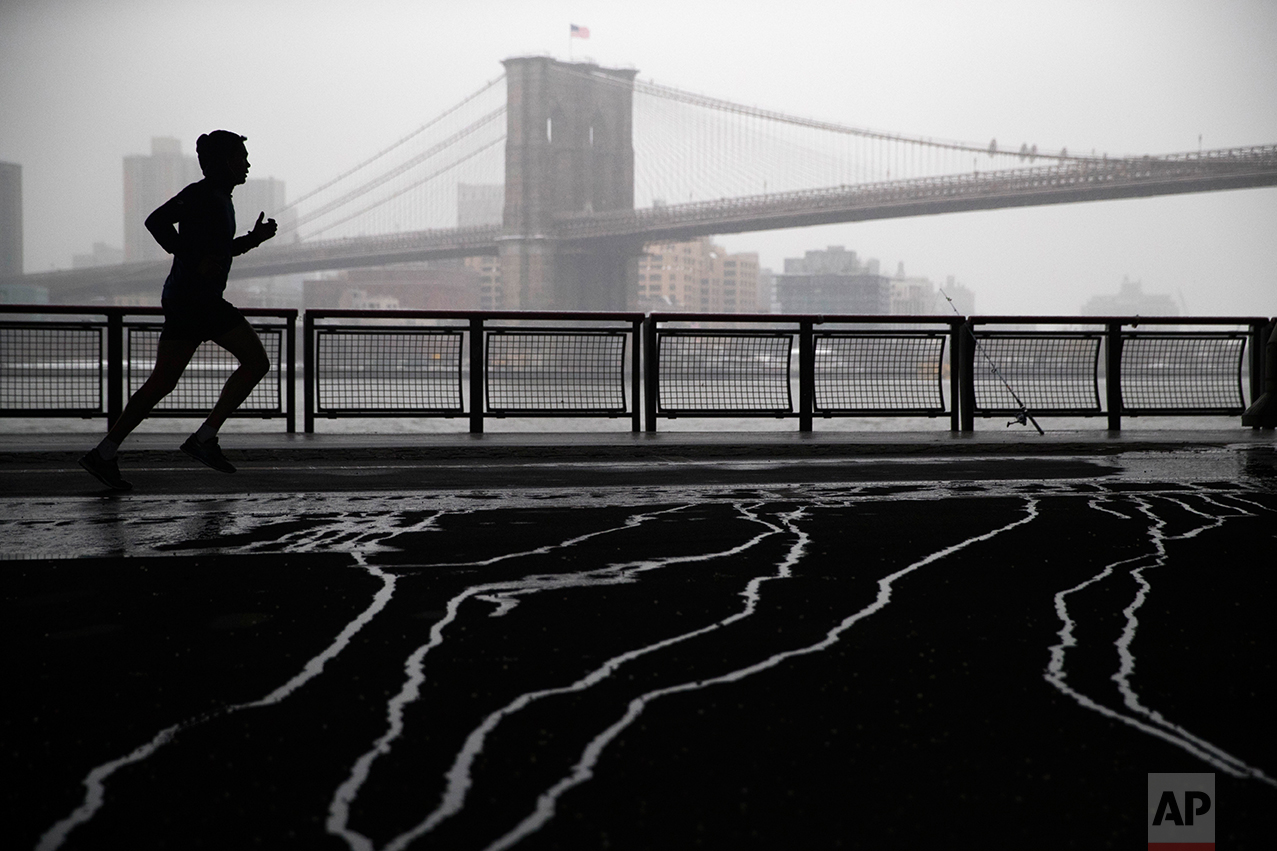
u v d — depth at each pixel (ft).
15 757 6.38
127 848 5.27
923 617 9.73
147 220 17.07
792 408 30.01
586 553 12.66
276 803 5.77
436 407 28.50
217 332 17.61
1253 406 31.37
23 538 13.52
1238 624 9.53
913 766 6.32
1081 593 10.70
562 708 7.27
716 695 7.55
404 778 6.10
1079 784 6.10
